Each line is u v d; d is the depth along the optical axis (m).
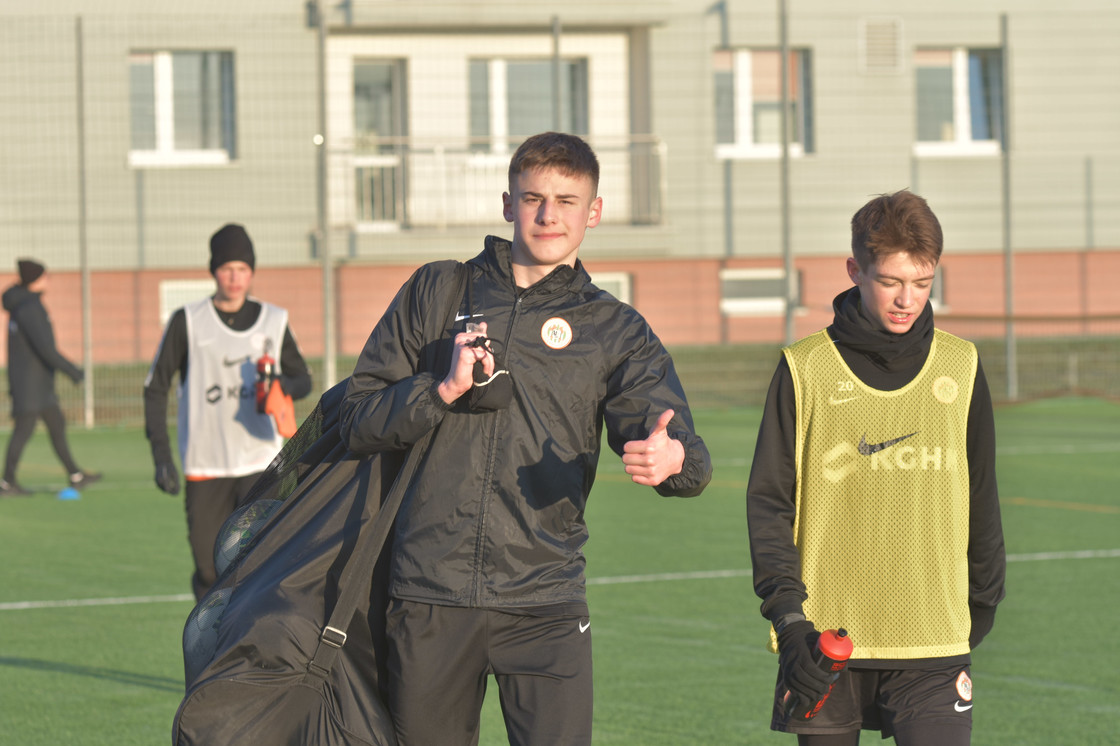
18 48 38.25
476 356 6.21
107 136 39.00
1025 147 45.50
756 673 12.07
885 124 44.69
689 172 43.25
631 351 6.67
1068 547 18.64
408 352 6.71
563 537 6.60
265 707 6.41
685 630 13.79
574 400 6.55
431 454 6.48
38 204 38.38
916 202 6.52
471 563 6.43
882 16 44.66
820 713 6.59
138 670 12.20
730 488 25.12
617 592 15.77
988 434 6.71
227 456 12.48
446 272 6.79
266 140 40.53
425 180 42.81
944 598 6.61
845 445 6.69
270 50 40.66
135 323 39.22
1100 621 14.13
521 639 6.46
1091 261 45.22
